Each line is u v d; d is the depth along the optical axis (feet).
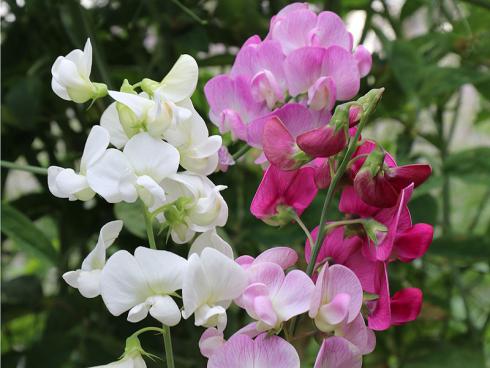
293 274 1.09
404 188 1.08
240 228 1.71
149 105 1.06
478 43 1.88
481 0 1.79
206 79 2.08
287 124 1.21
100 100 1.67
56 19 1.76
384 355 1.95
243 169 1.78
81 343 1.82
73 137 2.03
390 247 1.08
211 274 1.06
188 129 1.10
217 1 1.84
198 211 1.08
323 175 1.15
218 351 1.07
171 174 1.06
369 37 2.10
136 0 1.85
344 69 1.26
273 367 1.07
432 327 2.12
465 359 1.81
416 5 1.96
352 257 1.15
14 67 1.93
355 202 1.15
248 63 1.30
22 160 2.40
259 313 1.06
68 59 1.10
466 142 3.43
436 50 2.02
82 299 1.89
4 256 2.41
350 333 1.11
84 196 1.08
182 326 1.87
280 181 1.18
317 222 1.66
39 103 1.80
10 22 1.97
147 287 1.05
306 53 1.25
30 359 1.80
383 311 1.10
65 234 1.99
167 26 1.80
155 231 1.51
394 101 1.92
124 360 1.09
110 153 1.05
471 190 2.67
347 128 1.08
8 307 1.92
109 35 1.94
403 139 1.98
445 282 2.16
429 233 1.10
